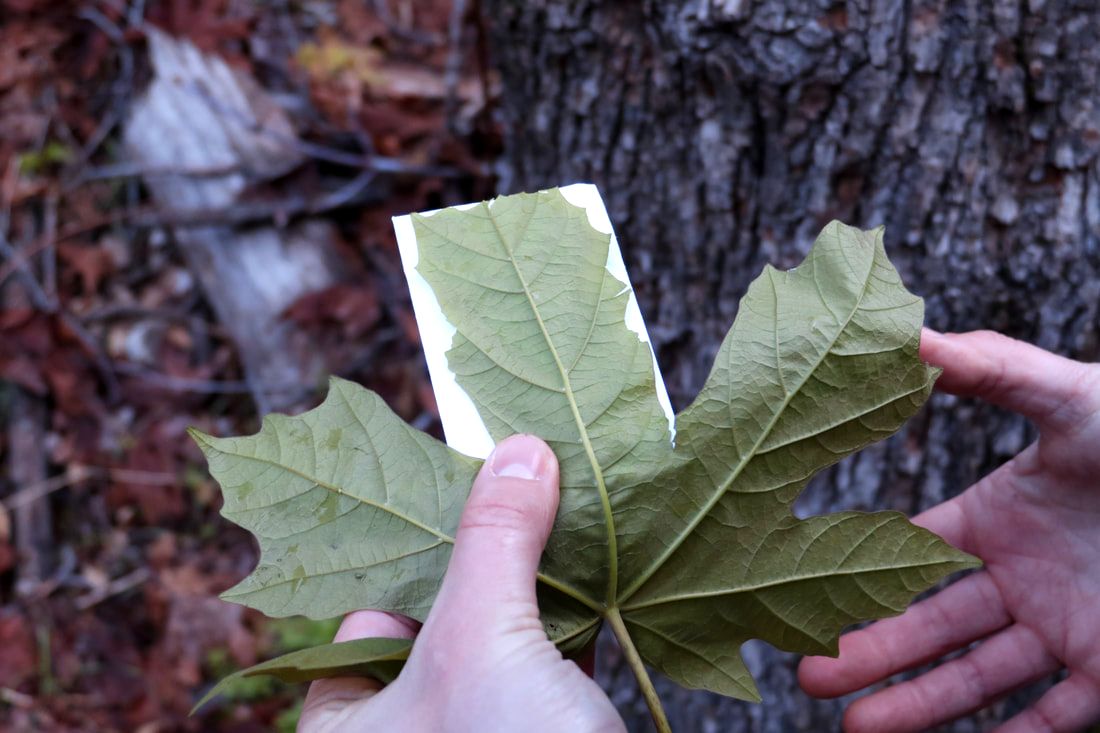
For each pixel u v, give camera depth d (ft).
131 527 1.77
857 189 1.07
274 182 1.84
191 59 1.89
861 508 1.20
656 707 0.71
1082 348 1.08
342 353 1.78
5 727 1.60
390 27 2.00
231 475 0.72
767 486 0.73
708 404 0.73
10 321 1.83
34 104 1.97
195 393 1.84
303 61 1.93
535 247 0.76
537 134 1.24
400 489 0.74
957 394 0.91
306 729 0.75
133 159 1.88
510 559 0.69
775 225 1.11
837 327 0.72
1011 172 1.02
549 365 0.74
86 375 1.84
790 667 1.24
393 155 1.86
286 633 1.62
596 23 1.10
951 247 1.06
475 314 0.75
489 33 1.27
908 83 1.00
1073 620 0.98
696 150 1.11
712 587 0.74
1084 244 1.02
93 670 1.65
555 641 0.73
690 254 1.17
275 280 1.80
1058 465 0.92
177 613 1.66
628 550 0.73
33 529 1.74
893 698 1.04
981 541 1.02
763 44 1.00
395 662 0.73
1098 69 0.96
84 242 1.93
